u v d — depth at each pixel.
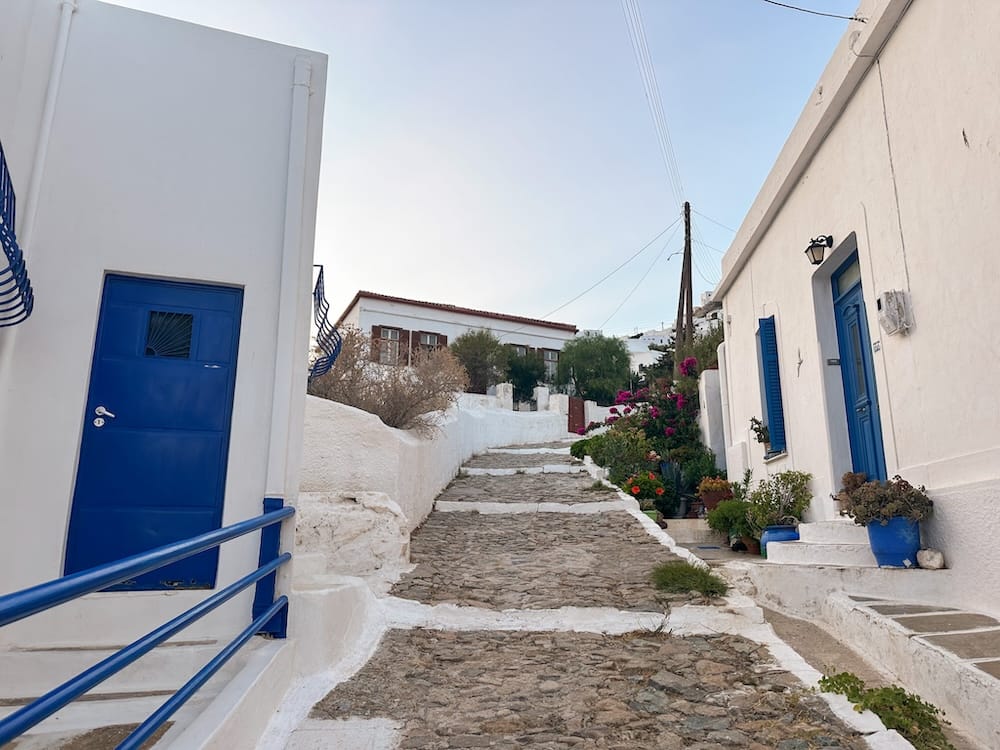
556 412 23.52
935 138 5.42
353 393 9.83
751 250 10.17
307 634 4.43
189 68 5.08
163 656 3.97
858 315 7.29
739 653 4.87
